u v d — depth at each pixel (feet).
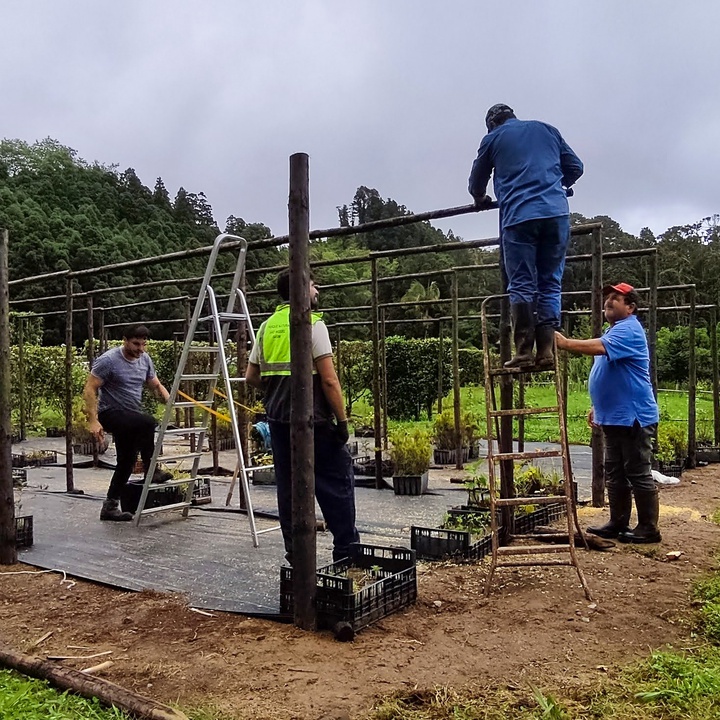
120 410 20.21
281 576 11.72
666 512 19.76
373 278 24.58
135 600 12.75
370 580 12.07
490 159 14.20
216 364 19.66
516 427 48.78
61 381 55.21
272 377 13.84
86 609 12.36
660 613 11.62
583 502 21.38
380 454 25.00
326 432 13.34
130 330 20.34
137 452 20.59
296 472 11.10
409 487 23.79
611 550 15.53
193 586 13.50
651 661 9.64
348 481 13.58
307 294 11.26
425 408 61.57
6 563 15.28
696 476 27.04
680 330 78.33
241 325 22.12
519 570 14.02
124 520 20.10
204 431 20.10
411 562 12.23
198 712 8.32
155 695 8.91
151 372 21.43
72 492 25.02
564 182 14.33
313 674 9.41
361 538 17.26
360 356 56.95
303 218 11.30
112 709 8.25
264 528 18.78
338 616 10.89
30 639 10.91
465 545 14.70
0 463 15.26
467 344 81.61
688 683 8.82
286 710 8.41
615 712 8.24
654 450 26.53
